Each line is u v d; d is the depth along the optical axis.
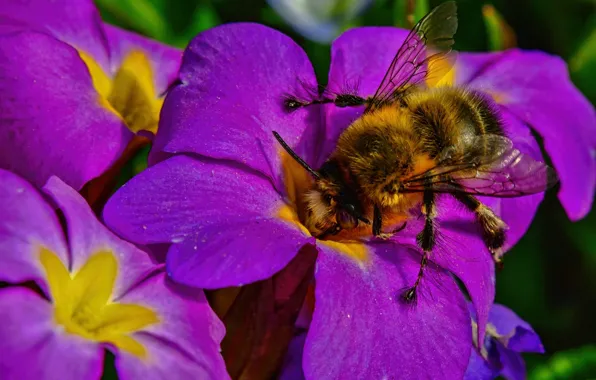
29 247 0.12
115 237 0.12
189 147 0.12
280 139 0.12
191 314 0.12
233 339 0.12
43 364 0.11
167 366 0.12
